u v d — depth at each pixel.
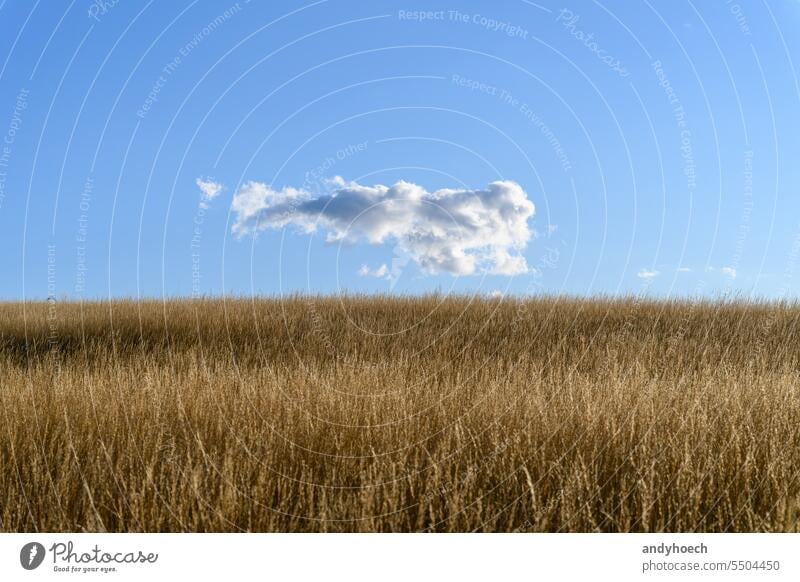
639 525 3.27
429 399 4.96
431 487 3.36
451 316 10.54
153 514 3.23
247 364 7.51
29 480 3.59
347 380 5.72
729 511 3.32
